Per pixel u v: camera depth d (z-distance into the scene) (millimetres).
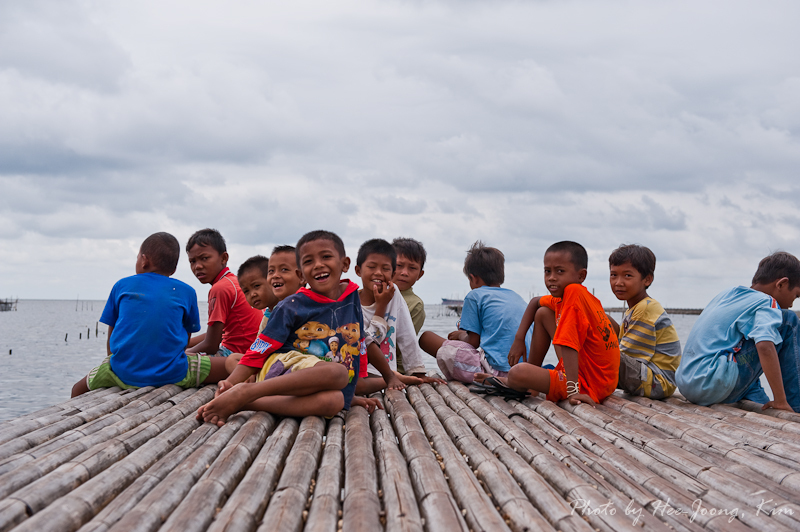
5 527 1707
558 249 4227
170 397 4141
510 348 5062
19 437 2754
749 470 2432
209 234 5621
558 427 3400
